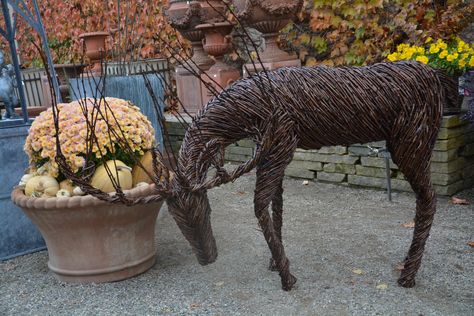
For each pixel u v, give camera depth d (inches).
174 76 262.8
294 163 204.2
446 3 194.7
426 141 98.4
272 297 107.5
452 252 125.3
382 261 122.3
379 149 165.3
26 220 149.0
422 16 197.2
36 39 337.7
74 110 120.3
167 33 266.5
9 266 140.0
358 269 118.3
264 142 92.3
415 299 102.7
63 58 328.2
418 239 104.9
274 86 97.1
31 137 122.6
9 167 144.8
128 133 120.2
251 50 244.4
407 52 173.3
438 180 165.9
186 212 87.2
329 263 122.9
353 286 110.0
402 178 175.2
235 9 199.5
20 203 115.9
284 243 137.9
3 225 145.0
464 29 195.8
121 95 160.9
